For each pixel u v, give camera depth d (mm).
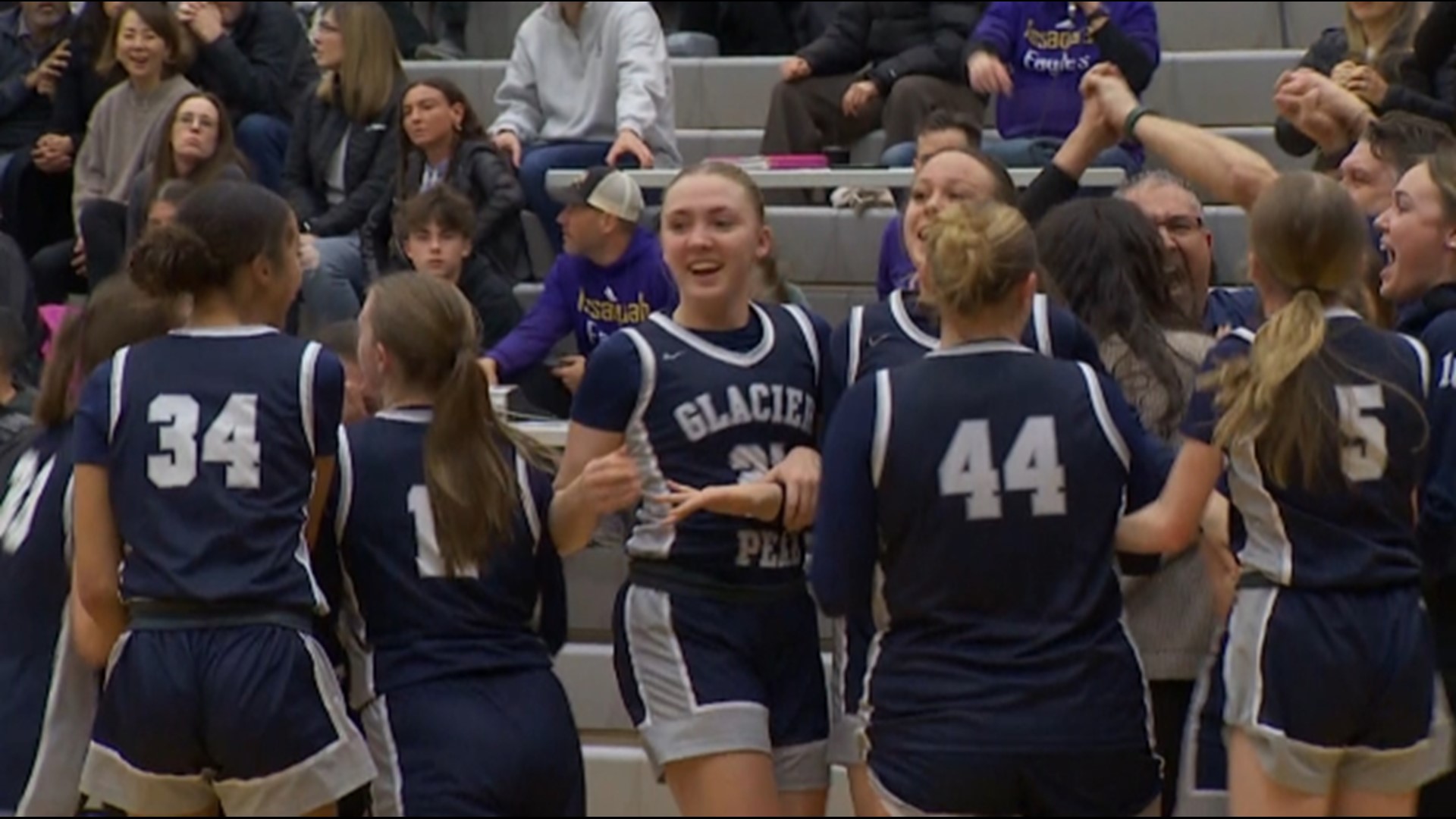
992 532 4859
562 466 5645
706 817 5344
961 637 4883
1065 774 4812
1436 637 5664
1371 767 4941
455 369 5516
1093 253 5828
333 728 5262
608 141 10844
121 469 5312
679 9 13258
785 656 5516
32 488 5875
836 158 10664
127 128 11094
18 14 12414
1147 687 5297
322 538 5523
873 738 4988
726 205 5473
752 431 5461
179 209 5688
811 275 10305
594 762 7559
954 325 5012
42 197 11781
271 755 5195
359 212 10398
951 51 10961
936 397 4906
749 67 12023
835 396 5562
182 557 5219
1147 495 5059
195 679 5180
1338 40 10102
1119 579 5363
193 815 5395
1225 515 5336
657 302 8984
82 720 5711
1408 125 6629
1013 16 10641
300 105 10859
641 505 5625
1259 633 4914
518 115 11031
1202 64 11414
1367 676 4844
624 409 5469
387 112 10516
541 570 5680
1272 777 4895
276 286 5523
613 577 8156
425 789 5312
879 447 4898
